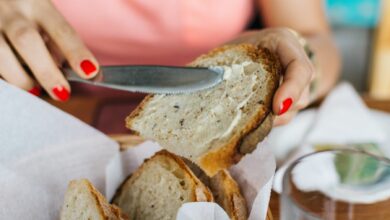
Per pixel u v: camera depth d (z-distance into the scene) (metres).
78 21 0.63
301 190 0.37
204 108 0.36
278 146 0.48
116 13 0.62
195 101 0.37
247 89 0.36
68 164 0.42
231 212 0.37
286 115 0.39
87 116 0.55
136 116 0.38
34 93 0.42
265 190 0.35
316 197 0.37
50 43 0.41
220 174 0.38
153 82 0.37
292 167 0.37
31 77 0.40
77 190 0.38
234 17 0.65
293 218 0.35
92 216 0.36
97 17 0.62
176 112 0.37
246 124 0.34
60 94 0.39
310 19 0.65
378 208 0.37
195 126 0.35
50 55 0.39
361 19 0.95
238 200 0.38
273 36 0.39
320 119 0.50
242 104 0.35
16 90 0.40
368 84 0.98
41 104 0.41
